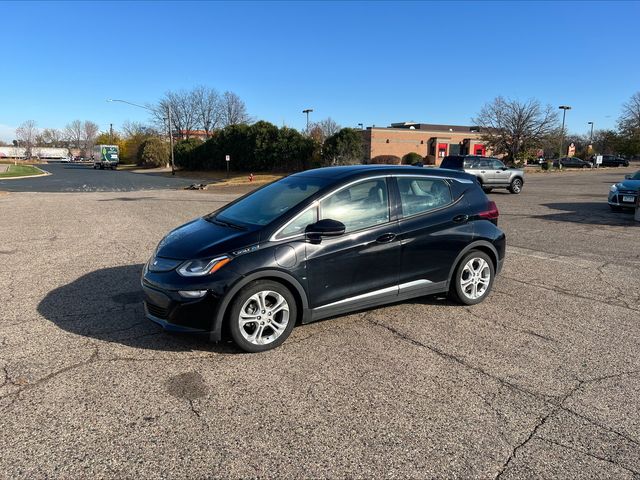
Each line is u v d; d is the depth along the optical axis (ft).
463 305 17.83
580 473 8.70
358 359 13.23
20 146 424.87
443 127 279.69
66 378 11.89
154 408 10.62
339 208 14.75
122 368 12.45
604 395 11.51
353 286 14.80
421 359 13.29
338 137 129.49
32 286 19.74
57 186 101.45
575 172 156.66
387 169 16.20
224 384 11.73
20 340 14.12
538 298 19.01
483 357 13.50
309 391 11.46
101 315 16.28
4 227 36.19
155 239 30.91
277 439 9.58
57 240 30.50
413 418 10.39
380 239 15.11
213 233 14.25
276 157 146.82
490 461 9.01
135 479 8.38
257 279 13.29
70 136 474.08
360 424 10.14
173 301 12.87
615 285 21.02
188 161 181.98
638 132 202.59
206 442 9.45
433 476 8.57
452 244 16.80
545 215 46.16
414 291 16.25
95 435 9.62
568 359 13.44
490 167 71.72
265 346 13.56
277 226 13.76
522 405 11.00
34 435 9.58
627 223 40.57
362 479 8.46
